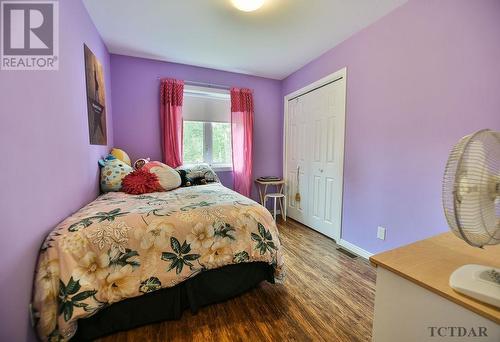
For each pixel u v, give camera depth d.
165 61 3.05
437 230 1.72
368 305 1.62
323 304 1.63
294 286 1.84
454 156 0.68
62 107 1.43
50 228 1.25
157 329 1.39
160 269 1.35
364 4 1.88
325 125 2.88
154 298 1.41
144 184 2.15
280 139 3.88
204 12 1.99
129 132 2.96
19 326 0.98
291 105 3.57
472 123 1.49
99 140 2.24
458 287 0.65
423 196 1.80
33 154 1.11
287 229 3.22
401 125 1.94
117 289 1.24
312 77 3.03
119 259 1.26
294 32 2.31
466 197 0.65
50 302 1.09
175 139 3.06
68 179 1.50
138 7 1.91
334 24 2.17
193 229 1.46
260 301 1.66
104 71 2.50
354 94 2.39
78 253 1.18
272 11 1.97
